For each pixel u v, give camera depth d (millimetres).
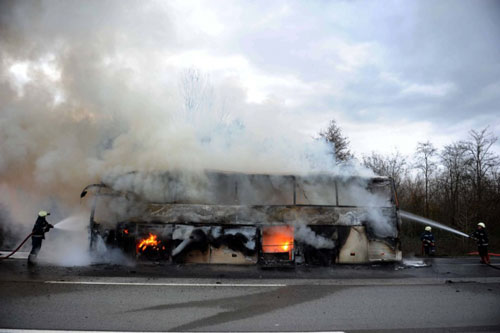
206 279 8148
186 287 7305
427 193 24750
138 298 6359
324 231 10516
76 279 7684
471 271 10430
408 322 5367
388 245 10766
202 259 9828
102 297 6340
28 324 4828
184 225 9898
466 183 23969
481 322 5426
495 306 6363
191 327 4922
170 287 7270
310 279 8508
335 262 10453
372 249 10695
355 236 10648
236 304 6145
